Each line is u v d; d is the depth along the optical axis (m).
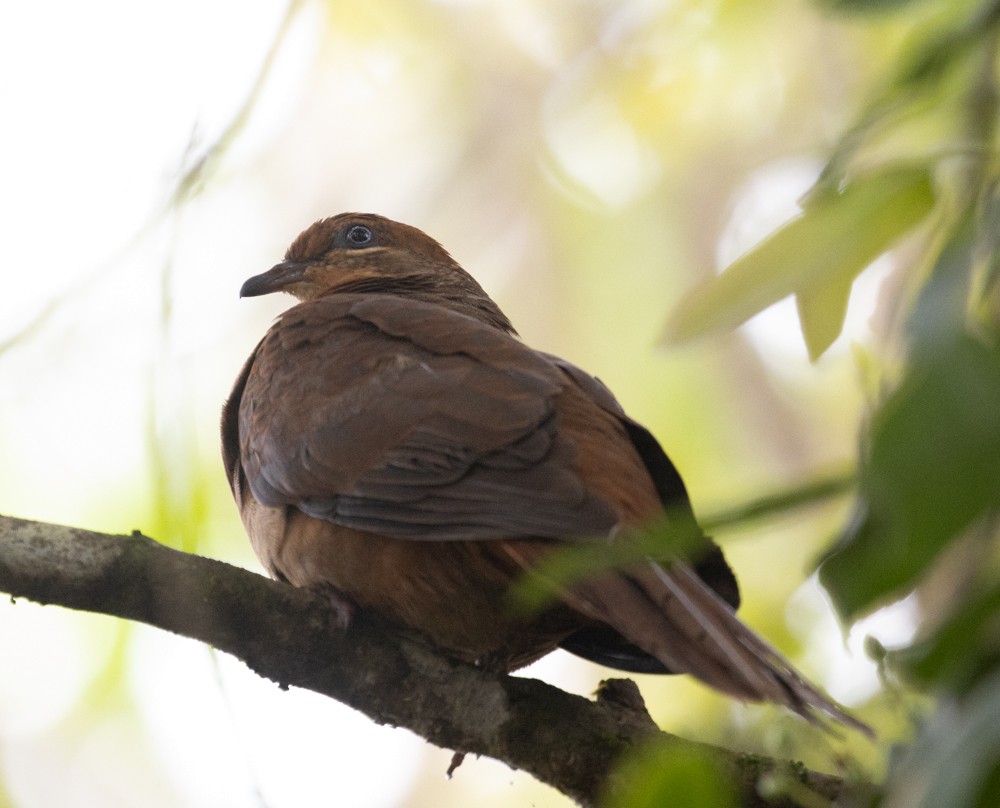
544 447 7.39
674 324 4.66
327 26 16.52
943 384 3.46
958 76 5.03
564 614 7.80
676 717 12.72
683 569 6.43
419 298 10.75
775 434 15.67
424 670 7.42
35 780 11.34
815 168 6.05
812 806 7.02
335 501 7.82
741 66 15.09
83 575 6.51
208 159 6.51
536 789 14.72
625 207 16.33
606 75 15.93
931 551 3.46
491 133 16.75
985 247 3.80
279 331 9.24
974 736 3.31
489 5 16.61
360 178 16.73
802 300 4.89
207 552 7.07
